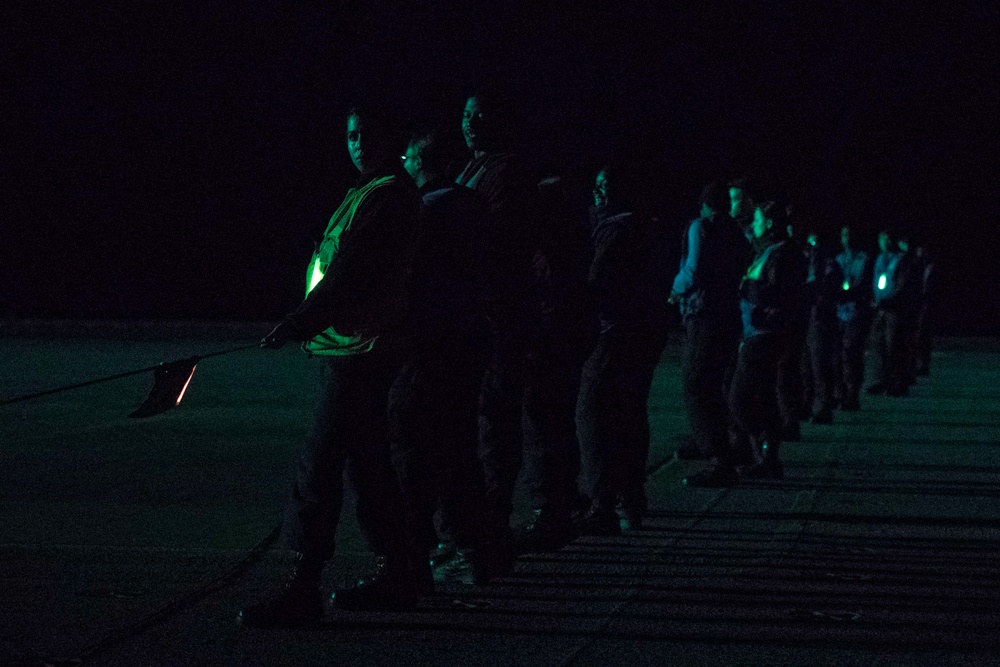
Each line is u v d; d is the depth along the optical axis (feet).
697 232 31.89
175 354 80.53
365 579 20.06
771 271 34.50
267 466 35.45
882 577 22.67
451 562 22.38
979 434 45.75
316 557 19.03
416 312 20.51
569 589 21.57
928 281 74.28
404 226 18.80
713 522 27.99
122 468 34.99
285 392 57.88
